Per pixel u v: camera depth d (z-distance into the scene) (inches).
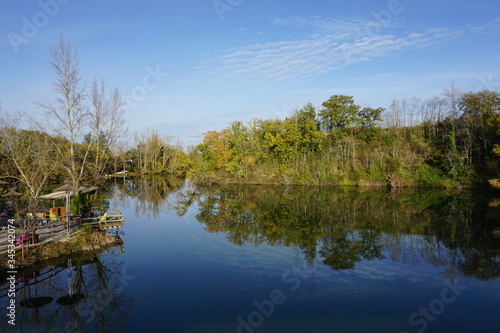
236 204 1523.1
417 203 1450.5
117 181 2898.6
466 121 1942.7
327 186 2260.1
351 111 2573.8
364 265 671.1
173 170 3663.9
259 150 2603.3
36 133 1366.9
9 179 1350.9
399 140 2475.4
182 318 452.1
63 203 1339.8
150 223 1122.7
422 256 724.7
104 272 637.3
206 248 802.8
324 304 496.4
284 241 862.5
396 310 476.7
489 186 1769.2
